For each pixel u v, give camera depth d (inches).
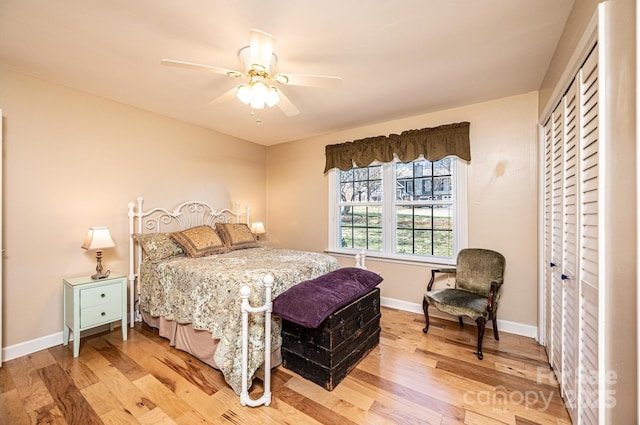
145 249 111.7
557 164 78.0
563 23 65.7
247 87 71.8
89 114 106.4
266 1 58.2
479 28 67.6
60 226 99.5
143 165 123.2
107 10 61.4
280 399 71.0
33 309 93.6
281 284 87.1
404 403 69.6
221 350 76.6
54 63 84.4
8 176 88.4
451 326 116.0
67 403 68.7
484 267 106.3
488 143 113.3
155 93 105.7
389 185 140.3
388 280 139.3
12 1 58.3
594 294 48.2
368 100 111.6
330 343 74.2
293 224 175.8
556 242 79.1
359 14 62.2
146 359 89.2
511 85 99.0
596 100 47.9
